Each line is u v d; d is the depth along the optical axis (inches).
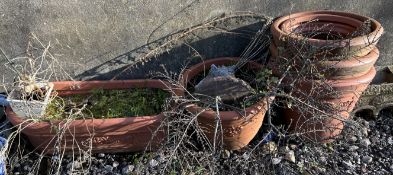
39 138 92.9
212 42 108.3
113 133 91.8
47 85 96.8
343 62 87.1
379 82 120.4
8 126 100.6
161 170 89.0
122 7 99.0
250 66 105.2
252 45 108.0
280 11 106.3
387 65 119.3
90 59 105.4
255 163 93.8
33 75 93.8
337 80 89.7
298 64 91.2
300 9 106.9
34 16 97.3
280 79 88.8
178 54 108.3
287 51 91.5
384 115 114.0
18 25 98.0
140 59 107.1
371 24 94.8
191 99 91.7
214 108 91.0
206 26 105.3
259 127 97.3
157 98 102.3
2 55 101.7
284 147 99.5
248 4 104.1
